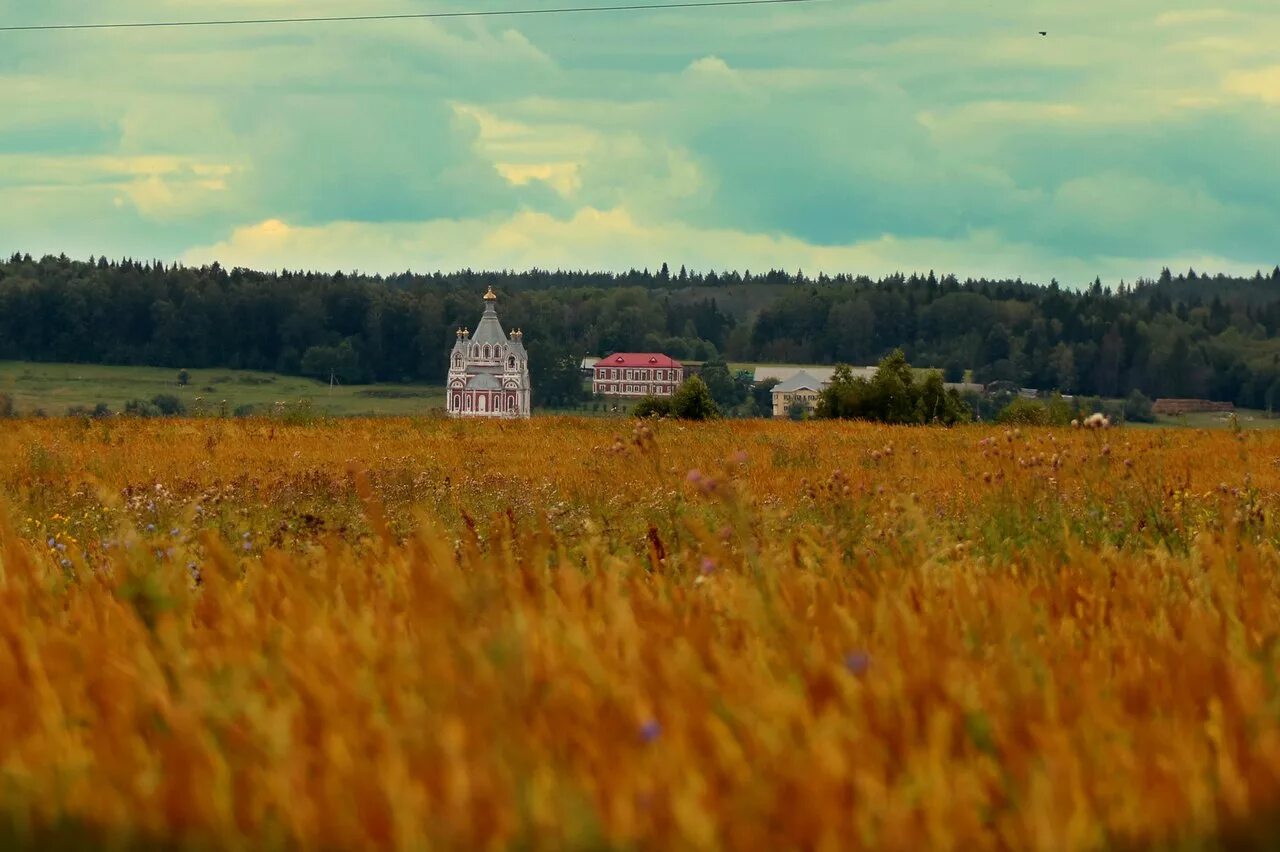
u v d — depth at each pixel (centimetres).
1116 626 992
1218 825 626
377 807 613
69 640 905
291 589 1047
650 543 1451
